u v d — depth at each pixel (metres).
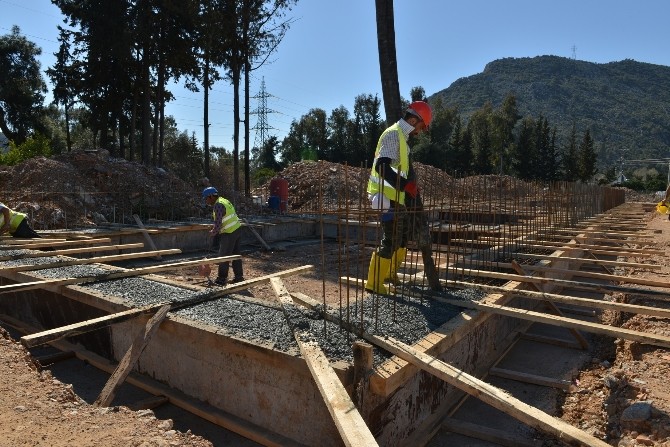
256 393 3.69
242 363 3.75
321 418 3.33
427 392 3.88
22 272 5.82
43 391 3.00
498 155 48.34
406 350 3.38
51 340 3.68
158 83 20.03
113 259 6.48
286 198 14.98
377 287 4.75
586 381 4.49
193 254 10.28
